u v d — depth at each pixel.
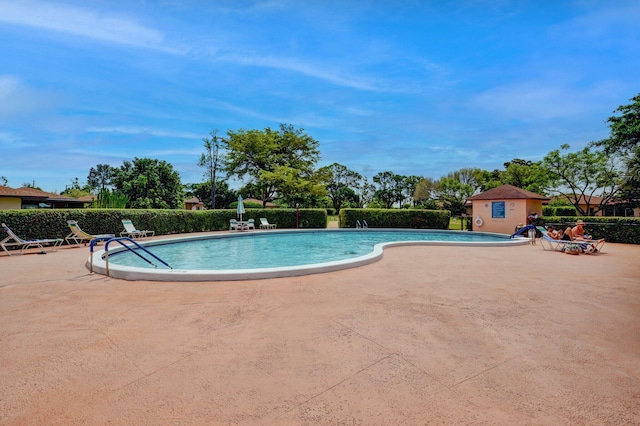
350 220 26.17
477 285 6.49
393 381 2.91
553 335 3.97
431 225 25.75
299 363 3.24
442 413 2.45
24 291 5.95
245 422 2.34
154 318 4.53
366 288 6.20
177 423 2.33
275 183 32.69
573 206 33.47
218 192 45.97
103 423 2.32
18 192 29.52
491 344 3.70
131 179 37.69
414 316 4.63
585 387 2.81
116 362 3.26
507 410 2.49
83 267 8.32
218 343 3.71
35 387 2.79
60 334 3.96
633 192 27.28
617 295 5.80
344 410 2.49
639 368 3.15
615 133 22.89
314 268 7.49
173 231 19.80
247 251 14.09
